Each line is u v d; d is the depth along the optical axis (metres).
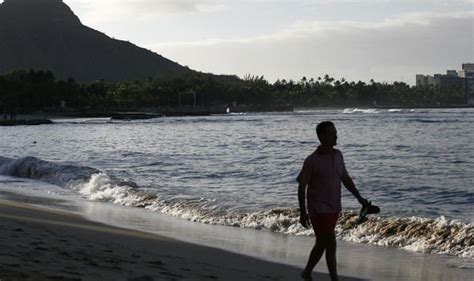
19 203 18.56
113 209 18.34
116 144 60.12
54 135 82.81
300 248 12.43
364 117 145.00
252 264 10.70
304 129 90.75
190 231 14.41
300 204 8.03
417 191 23.20
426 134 70.12
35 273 7.48
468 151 45.19
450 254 11.74
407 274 10.16
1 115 176.88
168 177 28.56
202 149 50.78
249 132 83.31
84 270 8.18
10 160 32.19
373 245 12.84
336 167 8.09
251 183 25.80
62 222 14.56
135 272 8.51
